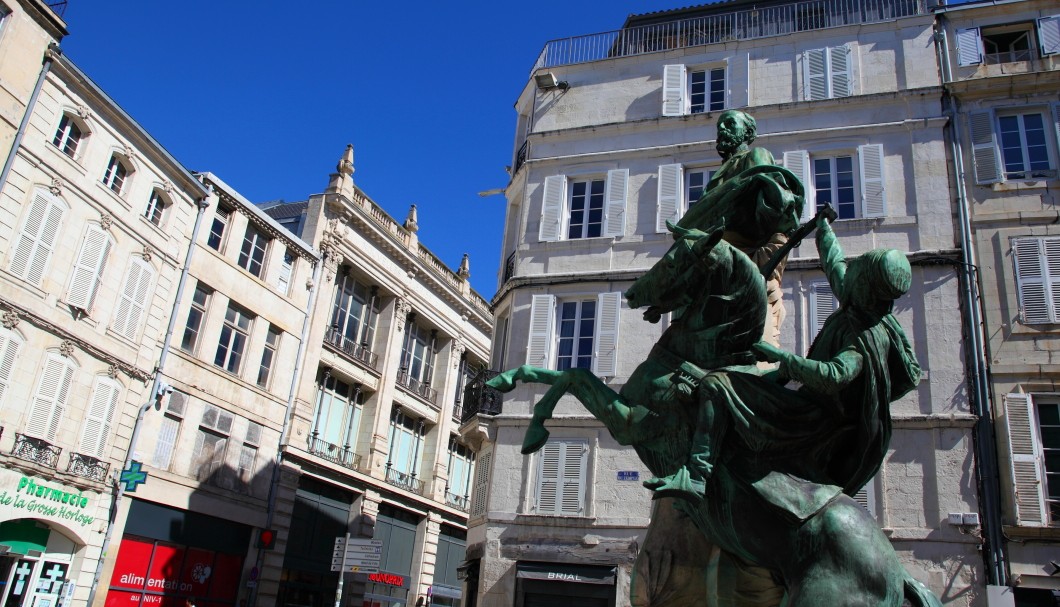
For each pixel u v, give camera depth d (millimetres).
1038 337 19344
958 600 17375
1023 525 17609
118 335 24062
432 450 39625
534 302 22578
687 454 3523
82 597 22469
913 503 18297
